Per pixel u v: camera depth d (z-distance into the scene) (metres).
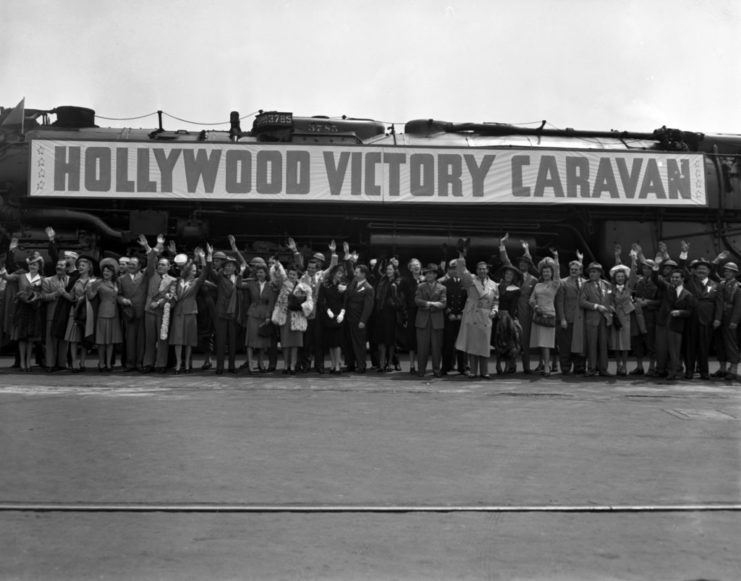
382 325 13.95
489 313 12.93
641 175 18.14
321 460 7.02
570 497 6.01
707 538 5.17
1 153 17.66
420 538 5.12
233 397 10.45
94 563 4.67
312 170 17.41
